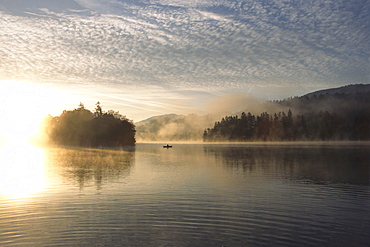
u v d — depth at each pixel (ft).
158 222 56.90
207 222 57.21
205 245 47.03
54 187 90.58
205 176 115.44
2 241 48.44
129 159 202.90
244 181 102.68
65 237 49.80
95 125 428.56
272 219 59.26
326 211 64.59
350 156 225.76
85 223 56.39
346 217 60.59
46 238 49.47
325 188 89.61
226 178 109.40
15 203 70.95
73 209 65.57
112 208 66.44
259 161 186.09
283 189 88.07
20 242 48.06
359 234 51.67
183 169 140.87
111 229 53.42
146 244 47.11
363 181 103.14
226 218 59.26
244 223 56.59
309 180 104.68
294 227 54.75
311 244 47.55
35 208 66.44
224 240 48.75
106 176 114.52
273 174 122.11
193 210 64.95
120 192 83.15
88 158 201.26
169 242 47.85
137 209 65.31
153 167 148.97
